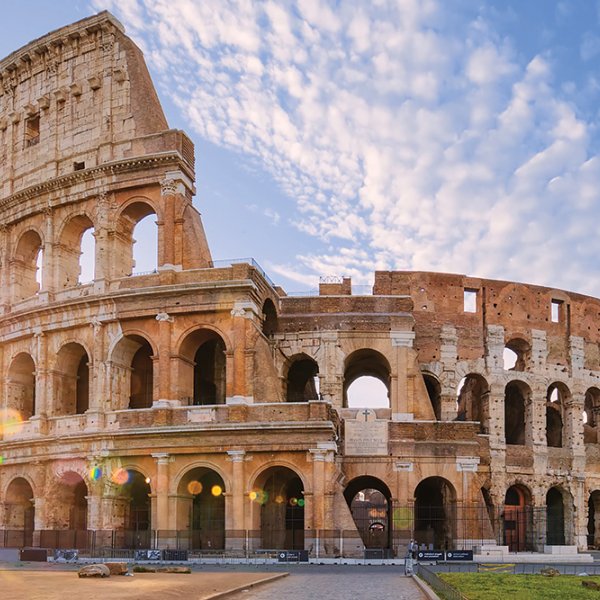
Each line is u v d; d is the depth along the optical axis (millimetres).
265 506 69562
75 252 78438
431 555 61844
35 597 30766
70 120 79188
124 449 67938
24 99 83500
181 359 69375
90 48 79688
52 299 75250
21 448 73562
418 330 83438
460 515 72812
